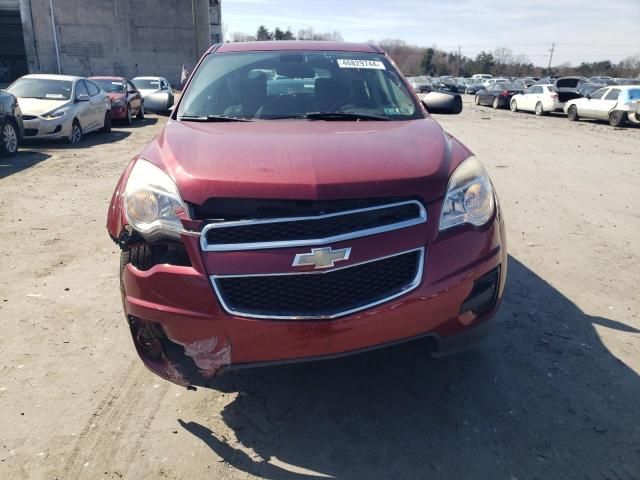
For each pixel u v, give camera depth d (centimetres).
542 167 956
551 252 497
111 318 367
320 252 220
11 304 386
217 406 276
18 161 957
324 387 290
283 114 346
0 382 295
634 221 607
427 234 235
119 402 279
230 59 395
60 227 568
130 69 4225
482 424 261
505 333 345
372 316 228
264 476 230
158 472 232
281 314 225
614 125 1850
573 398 280
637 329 351
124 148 1142
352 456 241
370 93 369
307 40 440
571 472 231
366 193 229
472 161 276
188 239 226
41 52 4103
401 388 289
